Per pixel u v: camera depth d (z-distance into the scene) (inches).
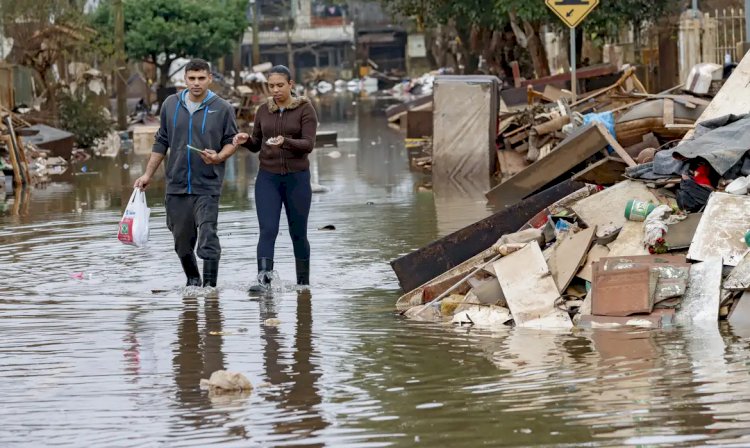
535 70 2090.3
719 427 324.5
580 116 1061.8
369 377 398.3
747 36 1202.0
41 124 1887.3
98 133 2007.9
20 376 410.0
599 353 416.5
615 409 345.4
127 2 3577.8
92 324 498.9
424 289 526.6
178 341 462.6
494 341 447.2
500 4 1939.0
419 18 2456.9
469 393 371.6
